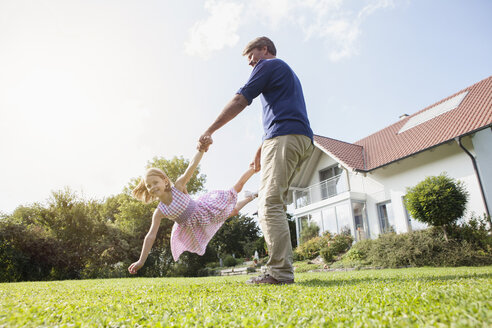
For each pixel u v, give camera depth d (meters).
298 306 1.33
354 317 1.06
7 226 11.24
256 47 2.99
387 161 12.23
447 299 1.23
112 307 1.50
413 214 8.88
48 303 1.64
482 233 8.20
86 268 13.34
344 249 12.42
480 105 10.77
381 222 12.92
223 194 3.16
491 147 10.24
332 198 14.27
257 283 2.49
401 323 0.90
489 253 7.59
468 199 8.86
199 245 2.97
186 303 1.56
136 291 2.26
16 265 10.60
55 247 12.16
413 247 8.35
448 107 12.39
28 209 13.72
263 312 1.20
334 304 1.35
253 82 2.66
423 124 12.79
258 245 24.34
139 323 1.15
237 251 27.30
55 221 13.45
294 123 2.59
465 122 10.48
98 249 13.70
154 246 17.25
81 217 13.70
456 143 10.38
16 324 1.09
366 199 13.43
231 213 3.16
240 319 1.11
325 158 16.09
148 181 2.86
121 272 13.86
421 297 1.33
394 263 8.56
